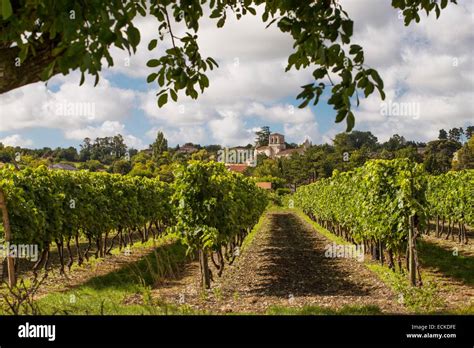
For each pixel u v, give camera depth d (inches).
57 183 462.3
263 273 483.5
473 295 348.8
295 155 3179.1
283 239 847.1
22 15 109.9
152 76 150.8
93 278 442.3
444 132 2738.7
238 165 3326.8
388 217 434.3
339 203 727.1
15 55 114.7
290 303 326.0
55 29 100.5
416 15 166.2
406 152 2158.0
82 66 94.7
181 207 392.8
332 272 487.2
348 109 109.5
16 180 400.2
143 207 733.9
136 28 99.9
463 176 714.2
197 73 155.6
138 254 628.1
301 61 135.4
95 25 98.6
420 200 436.8
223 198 428.1
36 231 395.2
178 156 2319.1
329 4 119.4
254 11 188.5
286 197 2198.6
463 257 552.1
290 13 128.8
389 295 352.8
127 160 2235.5
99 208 559.8
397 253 438.3
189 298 345.1
